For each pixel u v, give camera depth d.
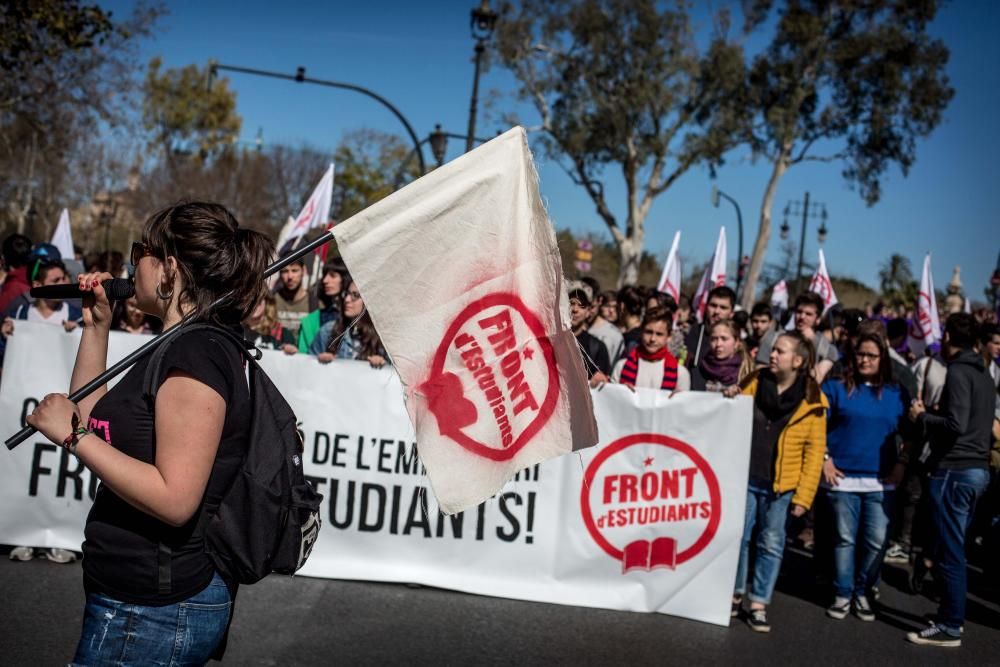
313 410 5.79
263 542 2.31
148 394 2.20
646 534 5.73
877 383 5.96
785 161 35.03
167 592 2.22
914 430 6.00
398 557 5.81
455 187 2.62
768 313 8.73
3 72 17.67
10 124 29.20
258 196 54.78
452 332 2.63
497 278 2.66
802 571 7.22
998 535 6.87
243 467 2.31
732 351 6.85
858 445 5.92
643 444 5.72
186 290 2.34
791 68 33.69
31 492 5.75
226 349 2.31
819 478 5.59
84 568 2.27
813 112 34.88
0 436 5.72
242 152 57.34
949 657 5.41
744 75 34.19
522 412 2.68
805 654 5.26
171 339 2.27
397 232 2.58
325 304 7.54
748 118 34.72
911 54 33.06
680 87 34.50
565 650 4.98
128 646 2.21
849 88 33.84
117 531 2.21
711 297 8.29
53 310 7.24
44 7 14.14
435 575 5.78
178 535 2.23
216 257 2.34
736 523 5.66
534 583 5.77
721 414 5.68
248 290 2.41
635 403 5.72
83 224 53.09
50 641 4.50
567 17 34.03
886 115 33.50
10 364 5.74
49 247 7.64
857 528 5.99
